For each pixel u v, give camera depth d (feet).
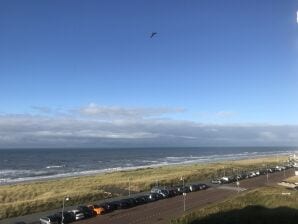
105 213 253.03
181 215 245.24
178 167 629.92
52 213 254.47
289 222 231.50
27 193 338.54
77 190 346.54
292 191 340.18
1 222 226.58
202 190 359.25
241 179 445.78
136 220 232.12
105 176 490.08
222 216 240.32
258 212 254.06
